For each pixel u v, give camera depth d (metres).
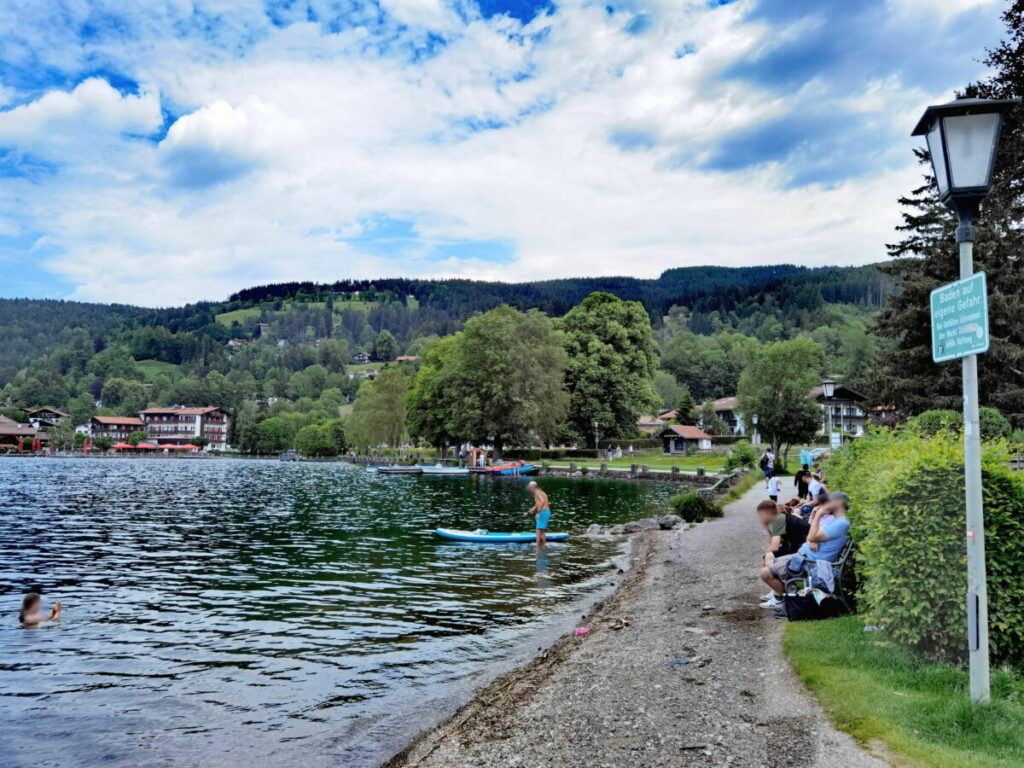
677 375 165.50
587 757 6.68
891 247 38.12
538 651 11.71
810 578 10.32
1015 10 25.92
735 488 38.69
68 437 187.75
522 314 76.19
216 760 7.62
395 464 106.62
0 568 19.14
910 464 7.90
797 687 7.81
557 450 84.44
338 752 7.79
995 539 7.33
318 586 16.86
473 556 21.67
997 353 30.66
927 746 5.96
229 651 11.57
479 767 6.78
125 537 25.61
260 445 193.50
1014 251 31.77
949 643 7.52
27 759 7.64
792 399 54.06
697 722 7.21
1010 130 25.55
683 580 16.48
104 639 12.27
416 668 10.73
